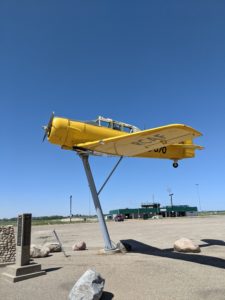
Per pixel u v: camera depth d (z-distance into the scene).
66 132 13.00
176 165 18.12
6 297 7.38
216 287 7.44
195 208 91.31
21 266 9.12
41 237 23.73
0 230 11.88
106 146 12.78
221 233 20.58
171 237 19.16
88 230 30.14
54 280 8.58
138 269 9.22
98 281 7.02
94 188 13.28
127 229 27.81
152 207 89.50
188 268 9.24
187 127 10.49
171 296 6.97
